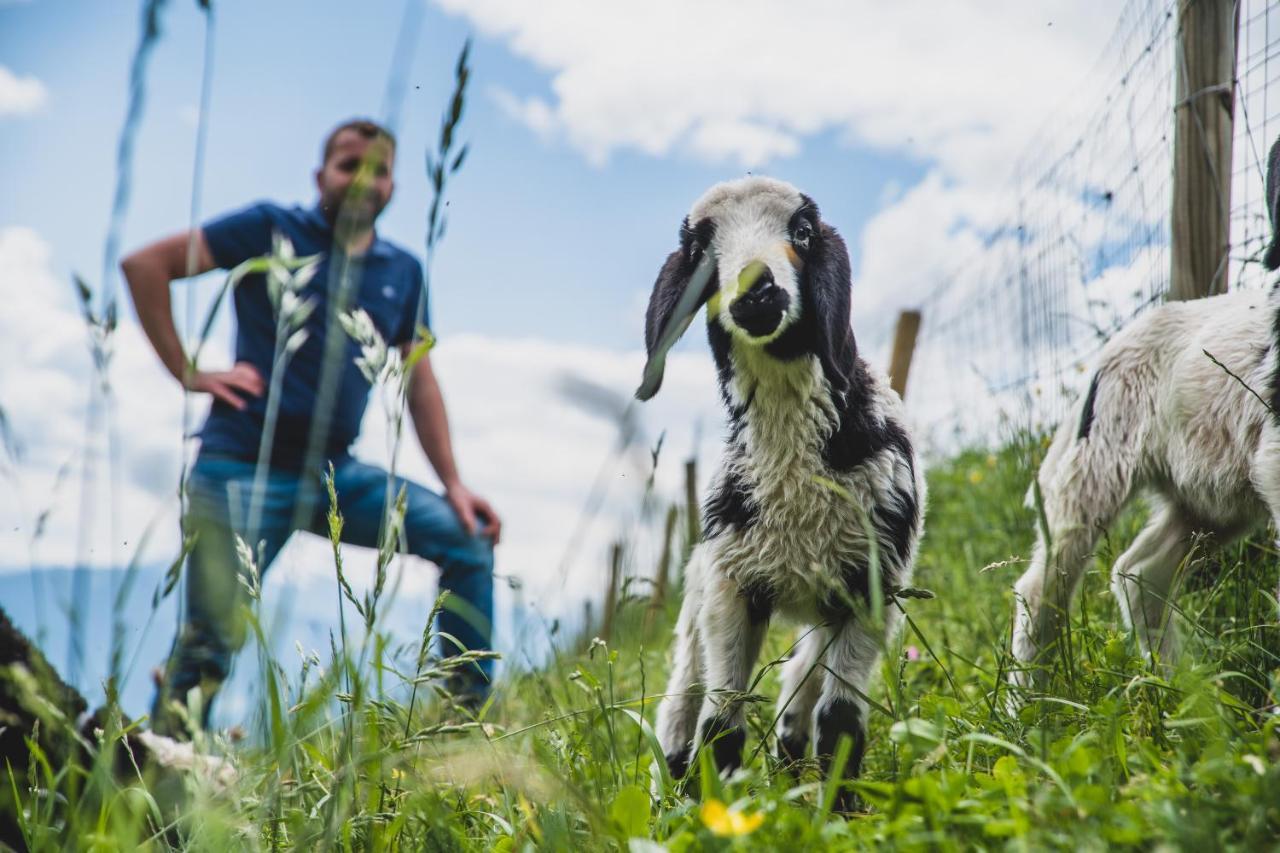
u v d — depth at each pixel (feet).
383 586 6.53
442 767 7.03
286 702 6.66
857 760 10.50
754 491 11.63
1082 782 6.47
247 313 14.32
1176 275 15.90
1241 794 5.99
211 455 13.83
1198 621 10.34
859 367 12.18
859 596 11.34
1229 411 12.77
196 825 6.61
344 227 13.12
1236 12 15.62
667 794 8.10
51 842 6.56
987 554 18.66
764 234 11.66
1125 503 14.42
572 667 10.25
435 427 15.80
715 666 11.57
